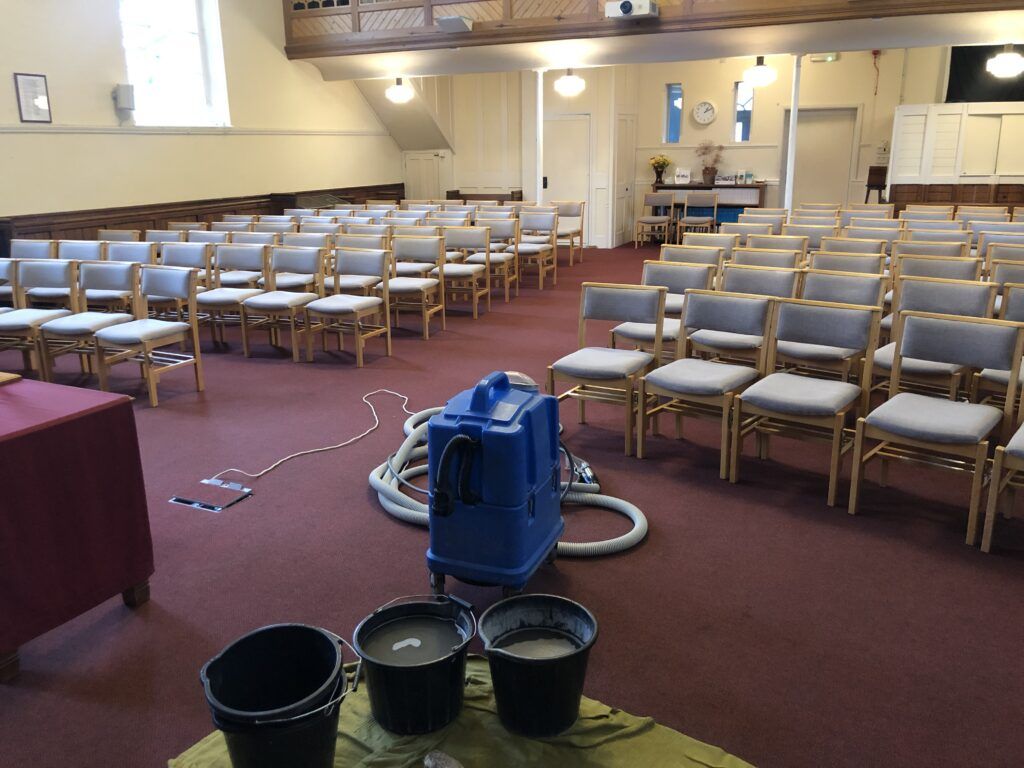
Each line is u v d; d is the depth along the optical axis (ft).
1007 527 10.22
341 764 6.30
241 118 32.76
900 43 28.73
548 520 8.86
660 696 7.13
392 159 43.34
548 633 7.06
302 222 26.61
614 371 12.50
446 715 6.60
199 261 19.92
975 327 10.54
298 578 9.23
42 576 7.63
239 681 6.31
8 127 23.86
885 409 10.34
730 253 18.03
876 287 13.71
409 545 10.01
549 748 6.44
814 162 41.91
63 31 25.50
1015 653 7.68
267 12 33.73
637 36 30.07
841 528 10.27
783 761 6.35
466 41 31.89
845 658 7.63
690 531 10.23
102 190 27.20
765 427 11.59
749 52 30.68
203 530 10.44
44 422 7.54
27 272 17.83
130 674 7.54
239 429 14.29
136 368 18.79
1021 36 27.25
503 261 26.14
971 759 6.36
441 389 16.65
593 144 41.04
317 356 19.71
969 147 36.60
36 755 6.53
